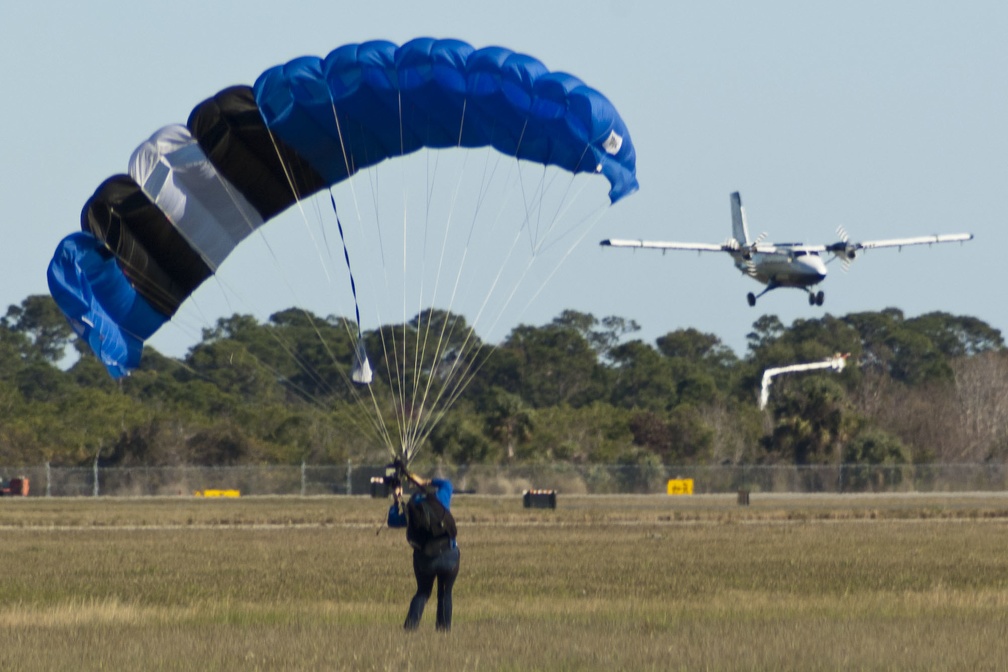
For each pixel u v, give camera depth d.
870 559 96.25
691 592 72.00
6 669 39.94
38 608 63.81
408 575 84.19
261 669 39.78
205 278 65.94
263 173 65.81
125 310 62.72
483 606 63.28
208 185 63.34
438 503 50.03
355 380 56.47
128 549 108.62
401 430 54.28
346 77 61.44
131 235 62.03
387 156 66.81
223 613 59.31
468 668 39.62
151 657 42.12
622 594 71.00
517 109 61.88
